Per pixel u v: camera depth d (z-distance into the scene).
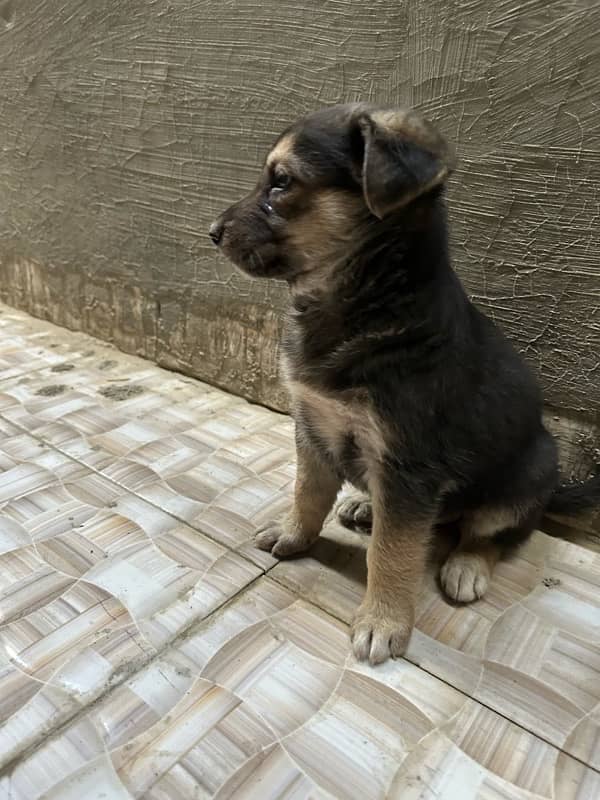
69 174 0.64
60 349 0.68
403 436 0.29
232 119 0.49
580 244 0.37
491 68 0.37
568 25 0.34
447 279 0.31
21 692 0.28
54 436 0.50
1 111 0.68
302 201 0.30
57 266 0.70
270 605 0.33
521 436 0.34
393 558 0.31
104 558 0.36
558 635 0.32
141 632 0.31
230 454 0.48
